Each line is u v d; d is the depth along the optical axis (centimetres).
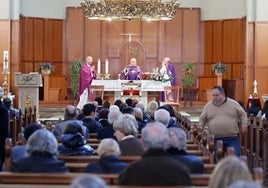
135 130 756
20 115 1209
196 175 556
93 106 1030
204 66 2589
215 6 2556
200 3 2597
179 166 487
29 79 1645
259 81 2275
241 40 2442
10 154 650
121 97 1941
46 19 2525
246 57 2297
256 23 2277
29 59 2466
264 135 1088
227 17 2517
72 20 2575
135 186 463
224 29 2527
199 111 2183
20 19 2364
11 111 1173
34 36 2486
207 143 773
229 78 2491
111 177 539
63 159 677
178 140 599
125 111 1041
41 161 565
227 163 380
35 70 2484
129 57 2591
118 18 1769
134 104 1438
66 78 2544
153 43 2598
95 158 677
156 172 480
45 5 2523
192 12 2594
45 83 2331
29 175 532
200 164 592
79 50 2581
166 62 2192
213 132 981
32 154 569
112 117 908
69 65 2573
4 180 534
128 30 2592
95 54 2588
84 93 2083
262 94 2272
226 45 2517
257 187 324
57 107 2153
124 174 491
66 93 2506
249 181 363
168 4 1752
